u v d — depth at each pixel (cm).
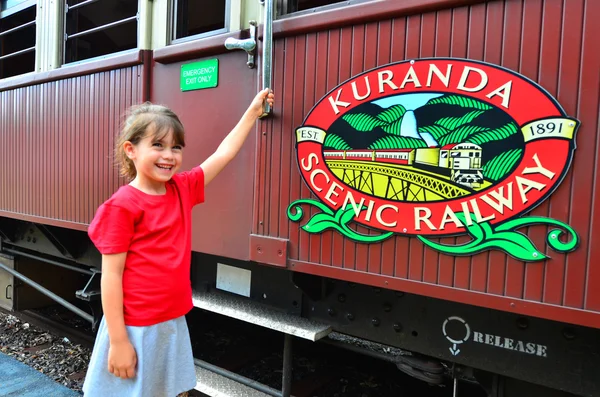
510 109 142
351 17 172
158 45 252
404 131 161
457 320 182
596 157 130
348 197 175
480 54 147
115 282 138
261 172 202
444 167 154
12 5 357
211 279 265
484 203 147
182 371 156
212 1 350
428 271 159
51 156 315
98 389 148
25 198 338
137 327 142
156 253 144
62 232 334
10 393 267
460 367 192
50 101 317
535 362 166
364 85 170
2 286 423
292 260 193
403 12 160
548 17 136
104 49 394
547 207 138
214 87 227
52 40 314
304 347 338
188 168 241
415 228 160
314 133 184
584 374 156
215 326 377
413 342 193
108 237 136
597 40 129
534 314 140
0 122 364
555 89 135
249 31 211
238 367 304
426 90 156
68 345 354
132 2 390
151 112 147
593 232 131
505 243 144
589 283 132
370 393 272
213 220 230
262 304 241
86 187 289
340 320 213
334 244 181
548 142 136
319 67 183
